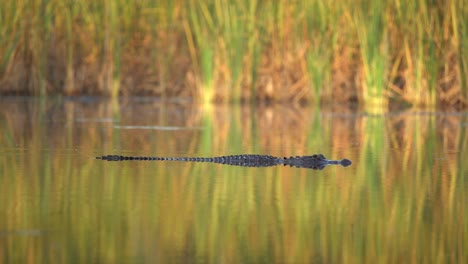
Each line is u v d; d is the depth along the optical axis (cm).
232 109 8088
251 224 3125
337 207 3450
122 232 2964
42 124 6575
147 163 4562
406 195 3728
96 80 8931
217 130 6381
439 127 6725
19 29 8681
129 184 3881
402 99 8388
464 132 6388
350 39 8375
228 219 3195
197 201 3516
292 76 8656
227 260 2647
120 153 4962
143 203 3456
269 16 8512
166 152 5069
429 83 8212
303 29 8469
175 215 3241
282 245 2841
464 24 7931
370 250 2805
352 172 4353
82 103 8369
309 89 8481
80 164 4478
